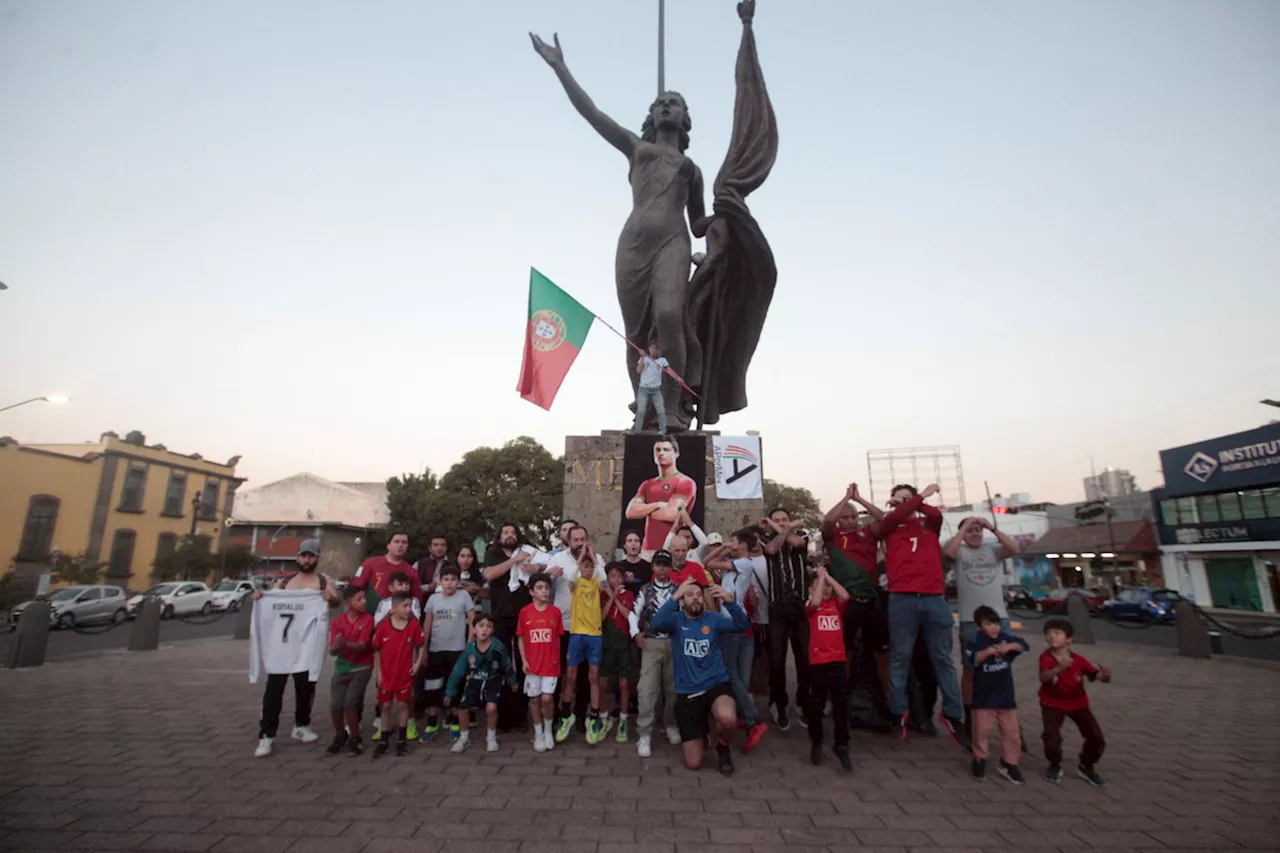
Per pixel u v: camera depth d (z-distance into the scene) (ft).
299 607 19.33
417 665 19.31
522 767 17.49
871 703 21.04
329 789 15.74
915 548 19.54
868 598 20.90
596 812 14.35
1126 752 19.22
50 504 95.96
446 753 18.83
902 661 19.44
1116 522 126.62
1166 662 39.58
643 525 27.20
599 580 20.90
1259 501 93.66
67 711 24.21
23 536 92.17
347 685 18.69
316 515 154.30
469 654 19.16
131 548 107.34
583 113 33.83
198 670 34.81
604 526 27.99
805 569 21.45
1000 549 20.63
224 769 17.20
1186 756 18.80
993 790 15.88
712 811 14.44
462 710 18.94
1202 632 41.81
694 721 17.30
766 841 12.92
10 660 35.78
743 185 31.27
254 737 20.48
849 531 21.99
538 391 25.52
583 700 22.04
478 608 23.06
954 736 18.52
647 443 27.96
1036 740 20.67
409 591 19.12
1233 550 96.63
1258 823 13.88
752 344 33.47
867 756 18.58
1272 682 31.73
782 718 21.40
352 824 13.65
